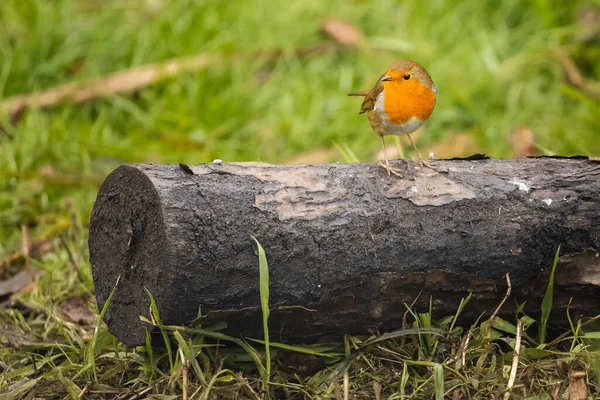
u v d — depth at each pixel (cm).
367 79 1283
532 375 638
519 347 639
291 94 1271
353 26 1356
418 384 635
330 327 644
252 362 659
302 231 607
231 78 1289
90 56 1293
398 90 716
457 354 647
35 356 697
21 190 1073
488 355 672
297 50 1335
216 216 591
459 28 1384
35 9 1319
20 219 1040
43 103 1218
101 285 668
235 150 1180
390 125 734
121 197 631
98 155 1142
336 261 615
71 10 1374
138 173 609
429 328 644
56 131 1159
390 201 633
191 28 1327
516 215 647
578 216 652
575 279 658
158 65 1251
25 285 880
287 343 655
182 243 580
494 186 653
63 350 697
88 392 641
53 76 1277
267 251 599
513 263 647
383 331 665
